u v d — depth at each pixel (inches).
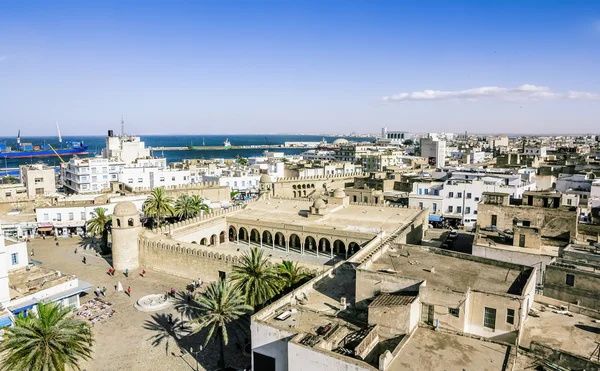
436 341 1293.1
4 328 1546.5
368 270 1582.2
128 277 2970.0
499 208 2578.7
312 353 1202.6
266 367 1427.2
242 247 3619.6
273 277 2090.3
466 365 1158.3
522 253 2134.6
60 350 1504.7
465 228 4178.2
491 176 4643.2
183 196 4180.6
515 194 4158.5
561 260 1902.1
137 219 3159.5
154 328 2185.0
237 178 6171.3
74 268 3159.5
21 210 4547.2
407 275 1635.1
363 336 1330.0
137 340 2059.5
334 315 1567.4
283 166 7003.0
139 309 2393.0
